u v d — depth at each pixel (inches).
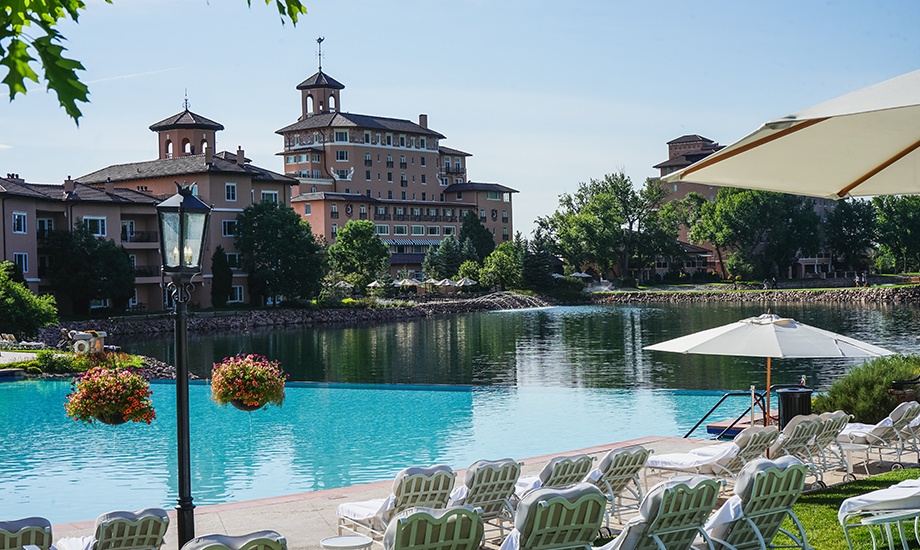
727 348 459.5
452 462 639.1
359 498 458.0
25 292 1625.2
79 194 2351.1
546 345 1830.7
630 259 4436.5
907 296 3506.4
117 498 548.1
